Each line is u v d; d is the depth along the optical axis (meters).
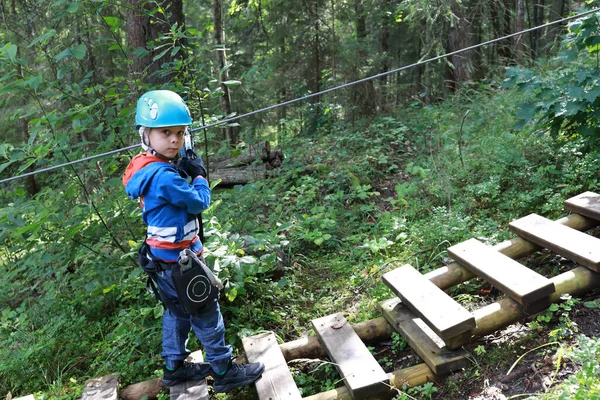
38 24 8.30
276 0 11.09
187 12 15.52
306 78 11.12
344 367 2.73
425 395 2.59
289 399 2.62
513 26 12.12
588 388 2.06
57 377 3.35
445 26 10.27
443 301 2.88
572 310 2.85
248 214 4.84
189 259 2.46
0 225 3.61
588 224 3.47
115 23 4.02
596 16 4.11
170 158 2.48
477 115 6.80
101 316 4.22
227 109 9.85
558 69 6.74
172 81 4.45
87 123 3.75
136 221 4.27
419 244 4.27
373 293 3.66
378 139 6.83
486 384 2.54
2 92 3.48
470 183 5.05
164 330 2.83
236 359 3.16
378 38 12.92
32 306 4.59
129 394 3.06
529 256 3.65
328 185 5.99
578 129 4.37
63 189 4.23
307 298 3.93
